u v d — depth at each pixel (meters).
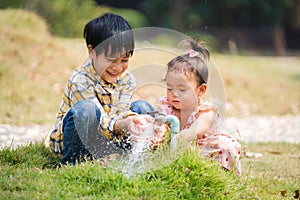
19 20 13.56
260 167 5.62
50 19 15.79
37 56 12.05
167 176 4.09
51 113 9.05
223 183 4.15
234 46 21.03
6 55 11.59
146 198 3.85
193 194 4.03
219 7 24.92
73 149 4.45
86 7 16.34
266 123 10.16
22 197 3.72
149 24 24.58
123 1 26.11
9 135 6.90
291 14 26.36
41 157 4.66
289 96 13.78
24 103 9.48
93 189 3.93
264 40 25.83
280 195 4.52
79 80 4.53
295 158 6.41
